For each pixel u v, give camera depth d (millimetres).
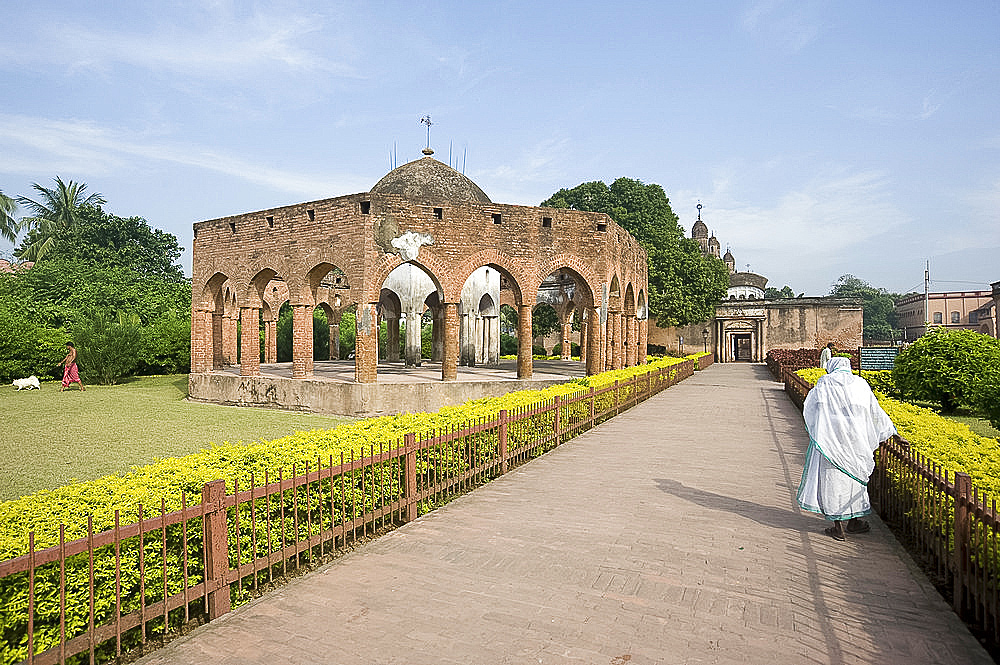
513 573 4859
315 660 3574
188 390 20891
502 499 7008
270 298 26547
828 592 4512
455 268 16453
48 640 3242
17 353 24391
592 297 18266
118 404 18016
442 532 5855
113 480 4617
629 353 22453
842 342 45219
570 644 3740
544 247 17516
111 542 3393
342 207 15922
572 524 6094
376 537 5711
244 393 17672
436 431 7031
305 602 4348
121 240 42812
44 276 33688
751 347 48031
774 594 4473
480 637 3832
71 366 22438
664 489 7445
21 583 3223
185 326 29156
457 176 22312
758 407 15914
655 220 41750
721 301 45750
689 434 11461
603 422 13023
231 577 4219
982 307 67875
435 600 4371
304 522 5215
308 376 17172
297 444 6008
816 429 5762
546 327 42719
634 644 3740
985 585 3797
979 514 3885
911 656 3621
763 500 6969
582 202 41406
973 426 13500
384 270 15672
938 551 4762
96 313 29438
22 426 13781
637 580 4719
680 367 25703
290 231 17109
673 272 39938
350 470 5348
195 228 19672
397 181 21484
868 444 5680
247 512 4812
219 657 3613
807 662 3545
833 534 5742
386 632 3904
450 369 16469
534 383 16562
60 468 9617
